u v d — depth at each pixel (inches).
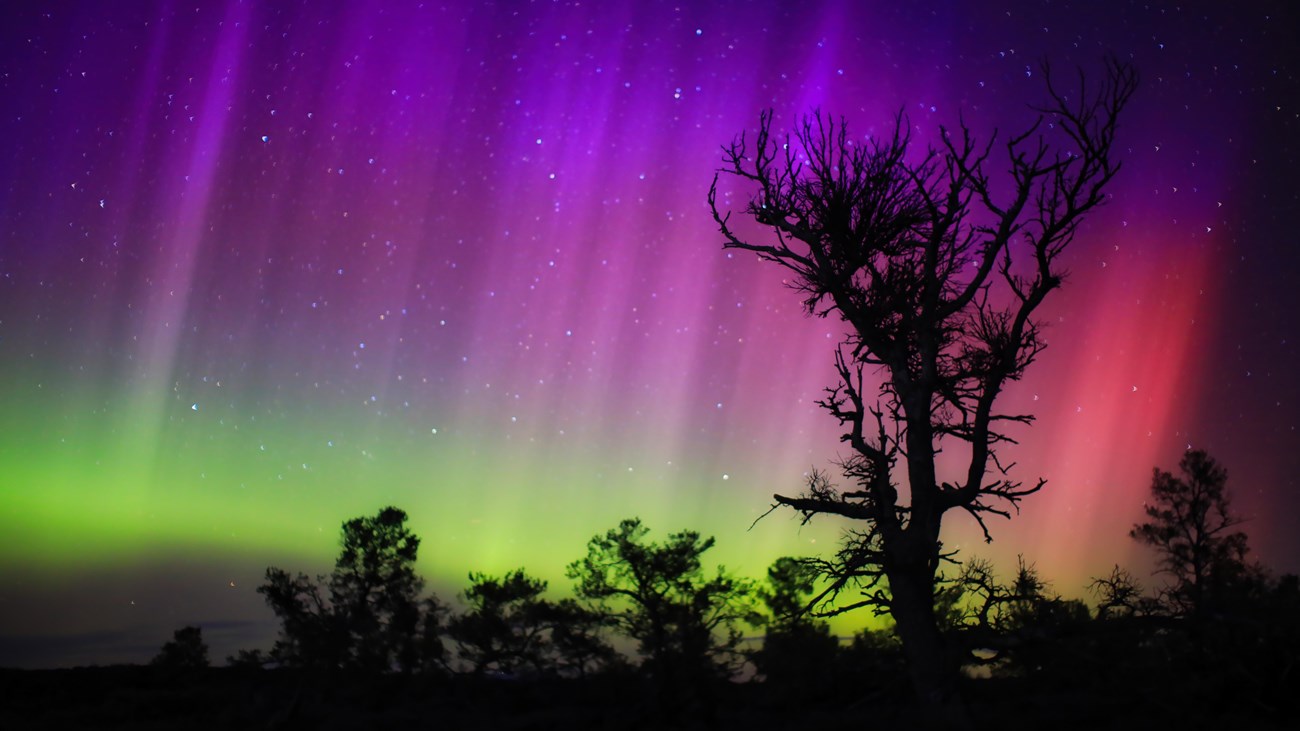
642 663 724.0
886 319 461.7
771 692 597.3
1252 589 585.3
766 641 620.4
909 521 436.5
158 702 980.6
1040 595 430.3
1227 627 428.5
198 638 1295.5
